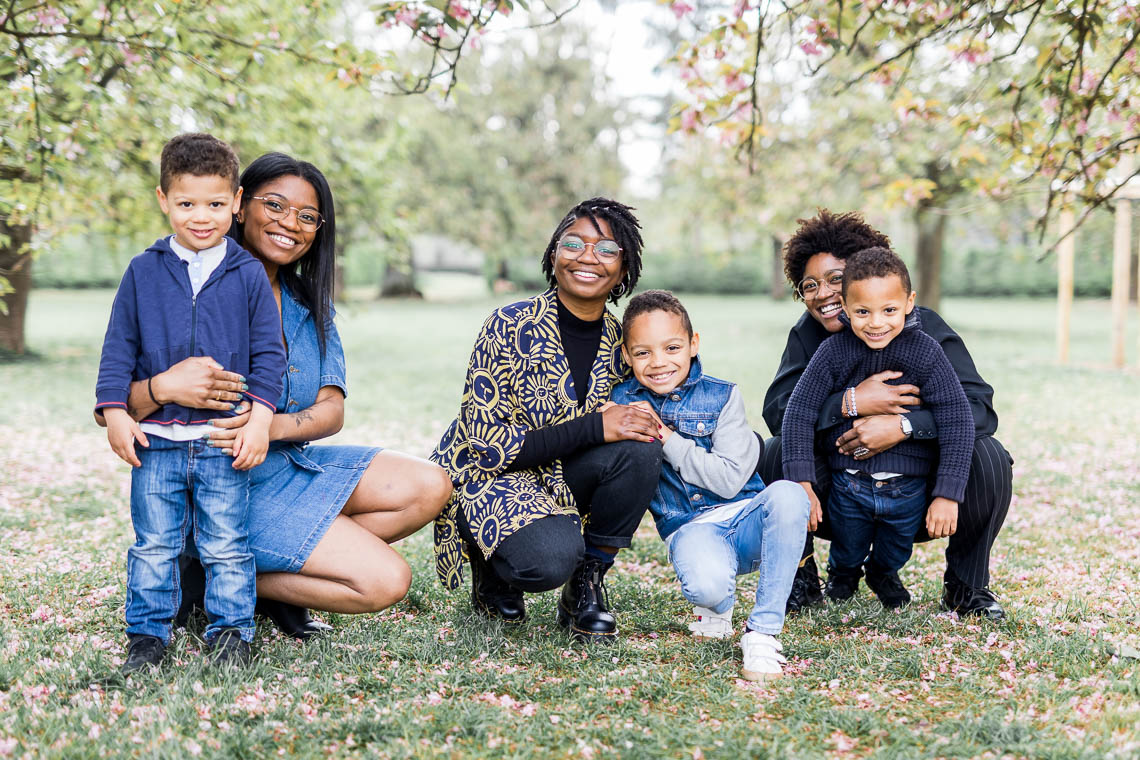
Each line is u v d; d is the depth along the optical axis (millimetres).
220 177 2764
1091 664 2838
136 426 2703
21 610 3355
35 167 5516
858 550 3455
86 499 5438
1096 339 17359
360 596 2939
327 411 3119
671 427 3180
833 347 3225
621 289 3322
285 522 2949
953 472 3078
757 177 15570
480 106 29266
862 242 3375
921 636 3156
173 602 2814
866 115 13805
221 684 2576
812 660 2924
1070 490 5742
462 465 3211
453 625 3238
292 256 3104
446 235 29359
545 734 2363
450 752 2262
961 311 25938
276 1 6879
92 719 2377
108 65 7070
